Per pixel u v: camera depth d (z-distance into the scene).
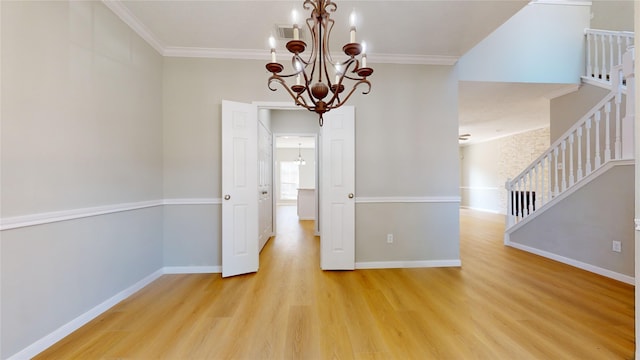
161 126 2.98
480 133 7.50
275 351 1.65
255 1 2.24
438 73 3.29
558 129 4.32
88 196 2.01
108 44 2.21
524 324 1.93
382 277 2.91
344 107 3.16
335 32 2.68
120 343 1.73
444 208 3.30
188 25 2.57
